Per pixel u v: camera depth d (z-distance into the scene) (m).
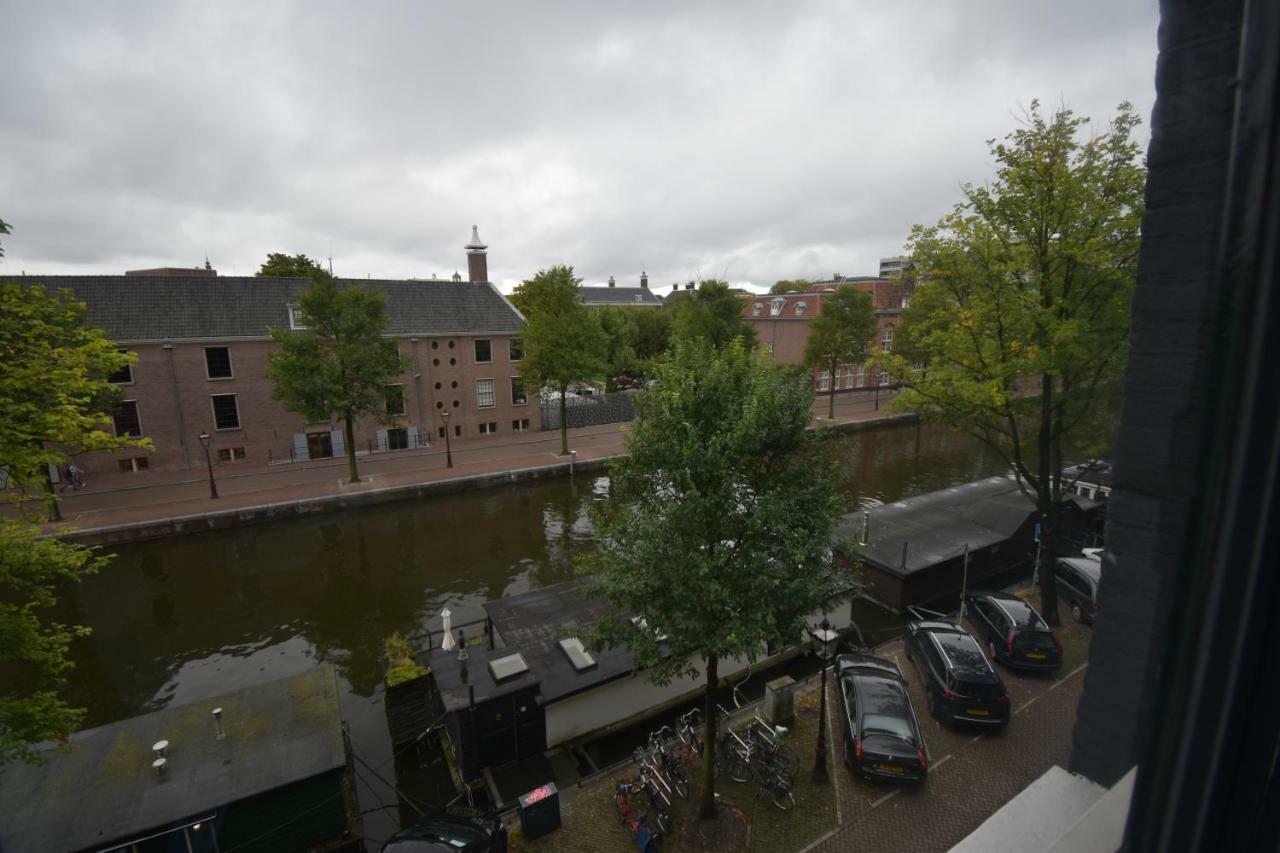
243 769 9.20
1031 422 15.01
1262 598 0.74
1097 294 12.02
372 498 25.88
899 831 8.71
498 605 14.07
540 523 24.55
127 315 28.88
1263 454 0.73
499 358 37.41
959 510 19.73
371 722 12.95
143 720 10.16
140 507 23.84
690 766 10.23
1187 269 1.28
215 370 30.12
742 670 13.28
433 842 8.38
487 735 10.60
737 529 8.07
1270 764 0.78
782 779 9.24
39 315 8.09
